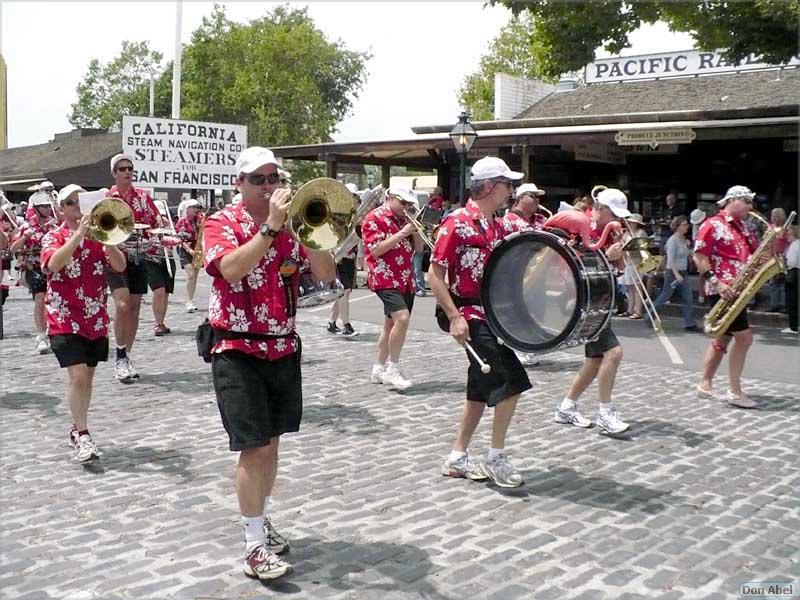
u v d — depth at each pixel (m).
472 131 16.19
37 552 4.27
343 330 11.57
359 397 7.81
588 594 3.89
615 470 5.79
